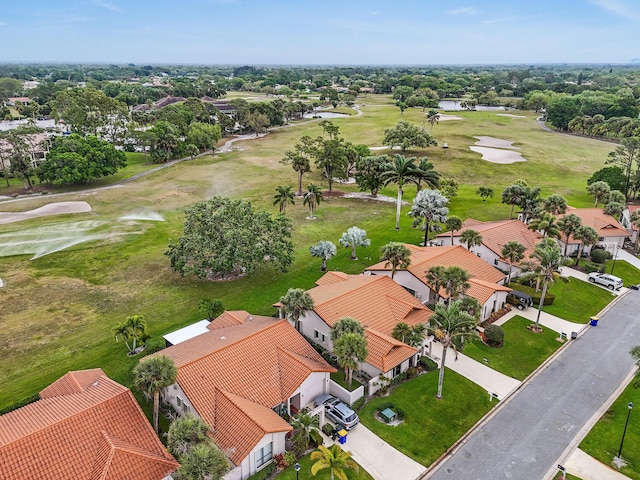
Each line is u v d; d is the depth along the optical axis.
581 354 44.38
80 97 142.12
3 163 104.25
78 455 26.12
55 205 89.62
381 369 36.75
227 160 133.00
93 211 86.25
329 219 81.75
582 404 37.38
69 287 55.75
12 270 60.06
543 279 47.88
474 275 53.62
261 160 132.62
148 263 62.81
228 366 34.09
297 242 70.44
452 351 44.09
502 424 35.03
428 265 53.31
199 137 140.50
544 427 34.75
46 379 38.75
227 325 42.88
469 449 32.50
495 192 100.44
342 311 42.59
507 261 58.66
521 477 30.12
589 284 58.94
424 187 104.06
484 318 49.47
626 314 52.22
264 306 51.03
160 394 34.72
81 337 45.34
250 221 57.06
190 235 56.03
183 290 55.31
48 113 199.50
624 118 158.75
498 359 43.22
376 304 44.81
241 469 28.19
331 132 142.38
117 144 147.38
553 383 40.00
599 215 73.69
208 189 102.62
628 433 33.91
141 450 27.25
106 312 50.19
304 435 30.88
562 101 190.12
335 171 100.75
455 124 187.38
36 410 29.77
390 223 79.62
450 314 35.62
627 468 30.81
